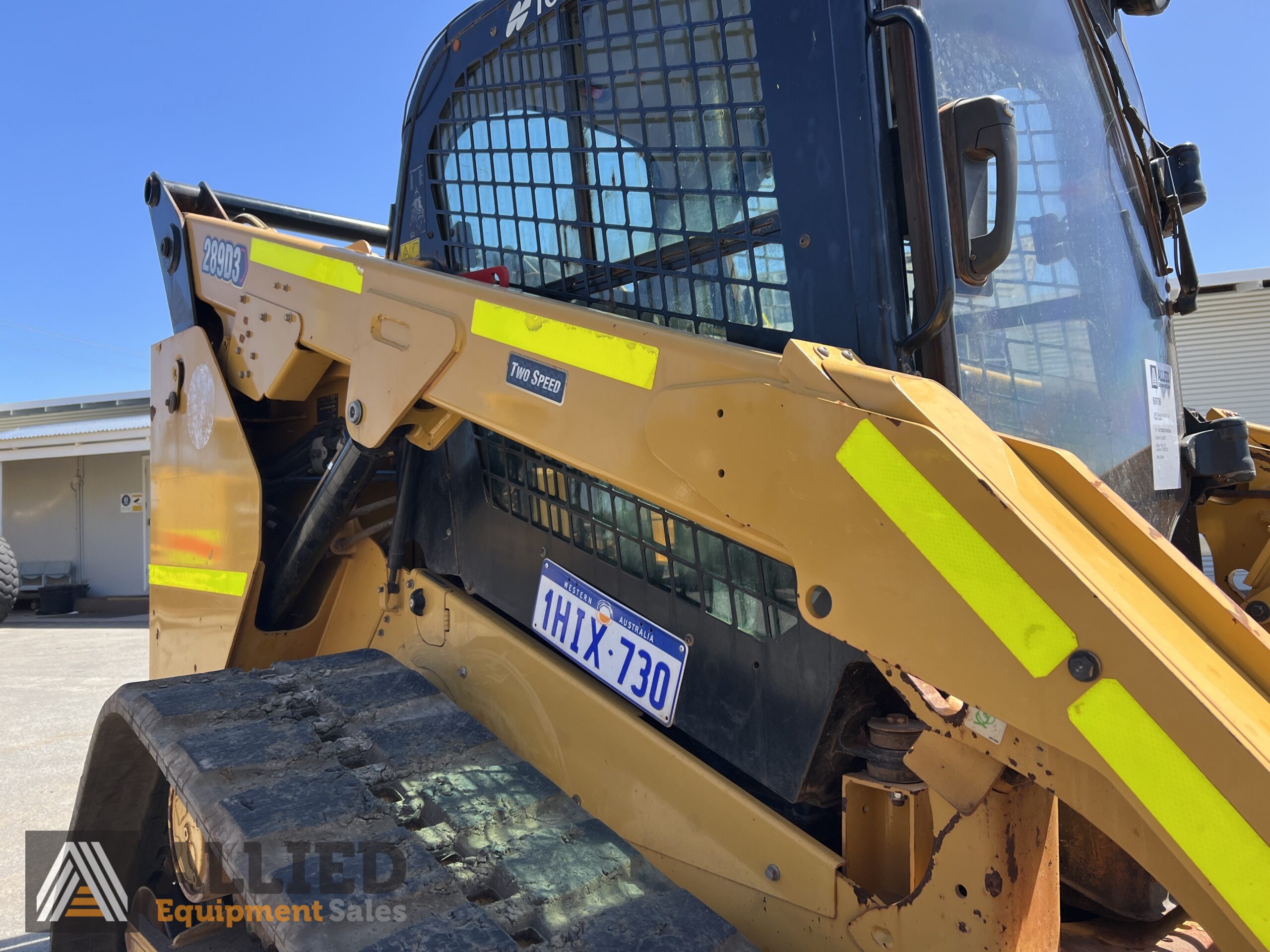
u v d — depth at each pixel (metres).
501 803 1.55
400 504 2.21
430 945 1.19
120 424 16.80
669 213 1.59
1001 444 1.17
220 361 2.64
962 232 1.23
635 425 1.43
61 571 16.83
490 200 1.98
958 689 1.06
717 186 1.51
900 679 1.17
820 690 1.37
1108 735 0.95
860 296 1.29
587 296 1.75
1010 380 1.52
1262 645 1.01
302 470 2.61
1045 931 1.18
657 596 1.63
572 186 1.77
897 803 1.32
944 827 1.19
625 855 1.46
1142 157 2.07
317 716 1.81
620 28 1.66
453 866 1.39
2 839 3.95
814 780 1.41
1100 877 1.56
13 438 15.82
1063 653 0.98
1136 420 1.88
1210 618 1.05
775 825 1.39
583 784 1.68
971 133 1.21
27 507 17.69
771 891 1.39
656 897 1.38
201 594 2.63
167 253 2.89
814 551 1.20
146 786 2.26
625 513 1.68
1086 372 1.73
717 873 1.46
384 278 1.99
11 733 5.98
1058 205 1.73
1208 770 0.89
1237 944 0.90
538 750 1.78
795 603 1.41
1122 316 1.89
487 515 1.99
